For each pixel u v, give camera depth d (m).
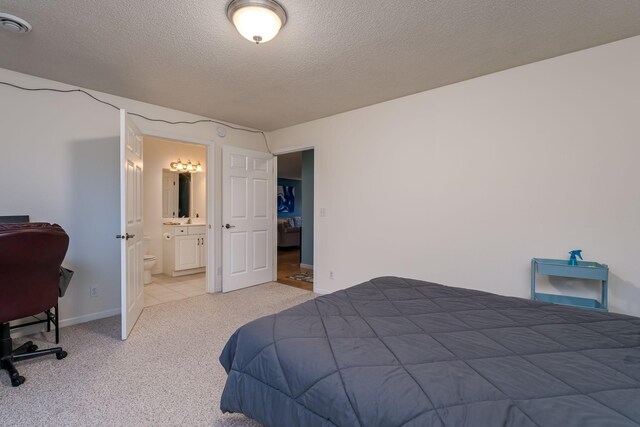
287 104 3.42
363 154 3.54
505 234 2.63
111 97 3.10
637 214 2.14
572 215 2.35
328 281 3.88
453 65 2.51
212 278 3.95
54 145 2.77
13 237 1.85
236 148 4.09
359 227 3.59
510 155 2.60
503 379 0.95
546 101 2.43
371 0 1.71
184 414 1.62
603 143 2.23
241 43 2.16
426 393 0.89
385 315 1.51
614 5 1.77
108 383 1.89
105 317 3.06
